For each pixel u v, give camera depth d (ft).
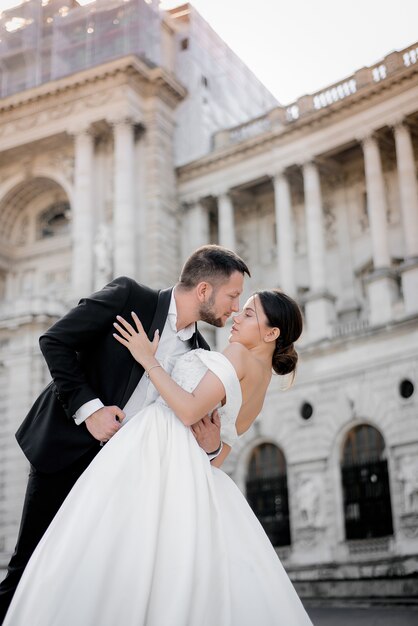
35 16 161.99
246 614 14.75
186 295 18.39
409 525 107.45
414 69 126.72
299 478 121.80
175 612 13.93
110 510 14.80
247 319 17.66
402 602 95.55
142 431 15.85
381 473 114.83
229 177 148.15
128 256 137.39
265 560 15.60
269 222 154.20
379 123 131.34
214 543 15.20
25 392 126.93
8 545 119.44
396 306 118.11
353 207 144.36
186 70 161.07
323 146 137.49
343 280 141.59
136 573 14.34
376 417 115.55
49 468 17.54
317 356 124.06
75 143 146.92
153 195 144.56
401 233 135.44
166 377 16.22
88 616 13.88
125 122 143.13
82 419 16.98
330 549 115.14
